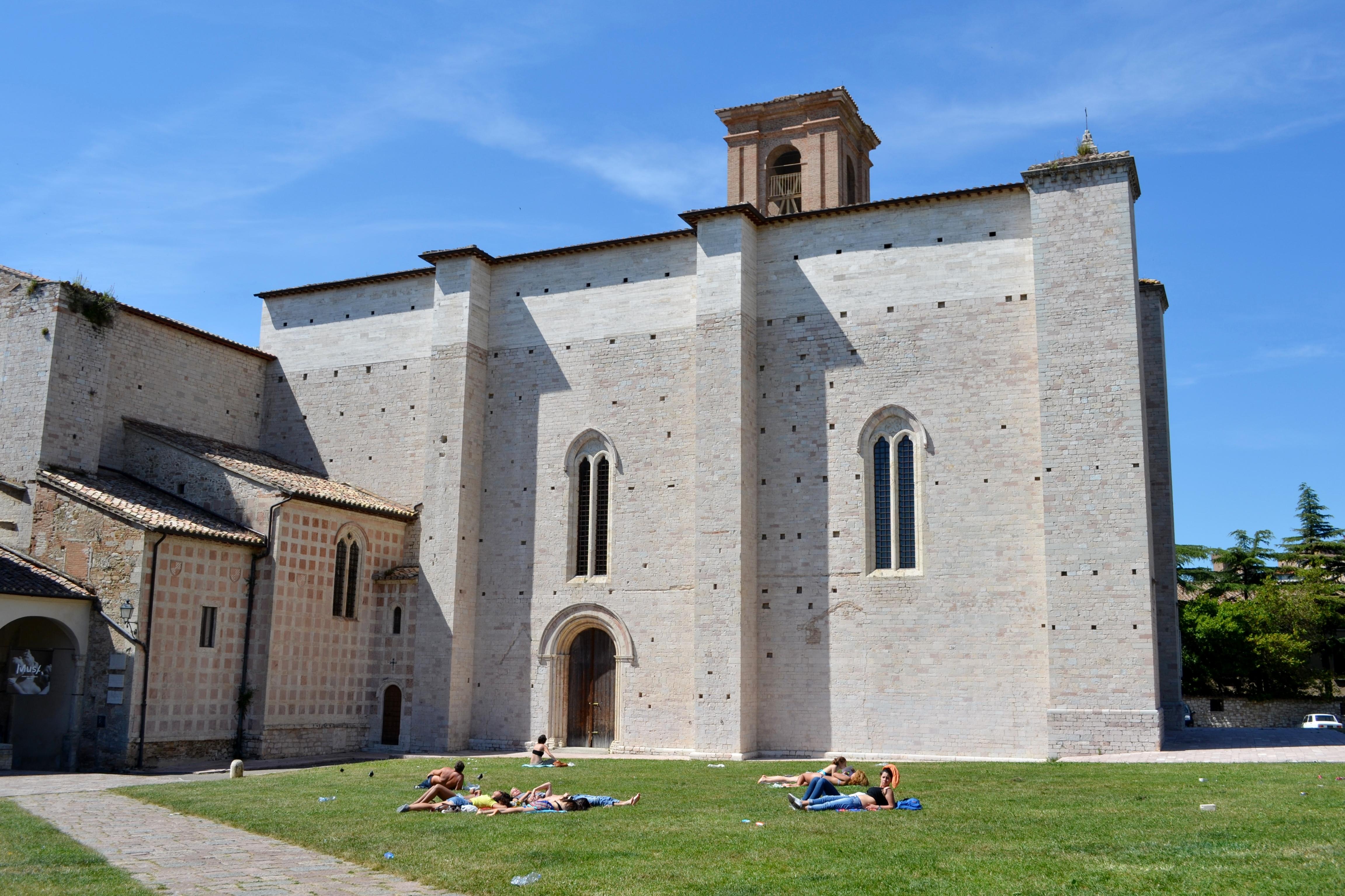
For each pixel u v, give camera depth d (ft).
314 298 167.84
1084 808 69.00
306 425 164.14
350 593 143.64
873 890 44.42
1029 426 123.65
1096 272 121.60
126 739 116.16
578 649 142.00
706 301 136.67
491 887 47.29
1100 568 115.85
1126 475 116.47
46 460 131.03
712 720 126.31
